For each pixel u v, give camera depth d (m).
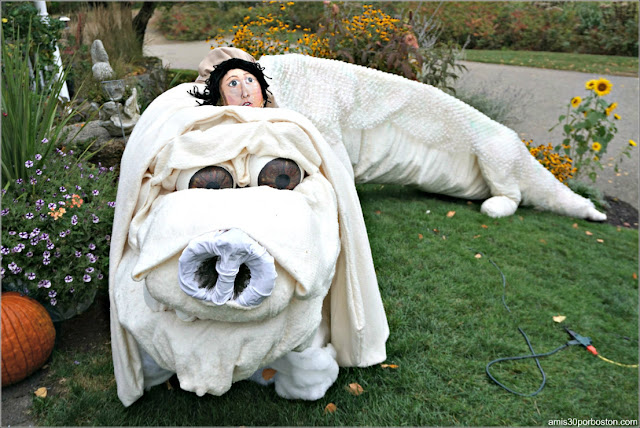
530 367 3.33
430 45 7.46
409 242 4.73
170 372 2.75
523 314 3.87
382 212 5.35
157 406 2.80
